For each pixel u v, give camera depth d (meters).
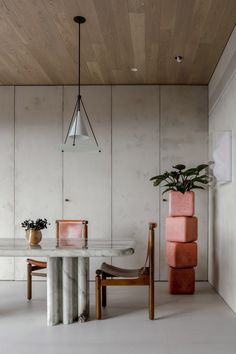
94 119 5.94
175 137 5.88
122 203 5.86
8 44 4.45
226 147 4.38
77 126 3.89
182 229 4.88
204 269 5.76
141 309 4.19
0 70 5.31
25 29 4.07
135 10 3.65
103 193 5.88
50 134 5.94
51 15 3.77
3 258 5.86
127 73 5.42
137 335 3.38
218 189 5.02
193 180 5.08
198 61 4.95
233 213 4.12
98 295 3.84
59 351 3.03
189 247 4.87
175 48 4.54
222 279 4.71
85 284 3.80
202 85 5.90
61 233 4.84
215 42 4.38
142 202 5.84
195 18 3.81
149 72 5.38
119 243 4.00
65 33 4.16
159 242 5.80
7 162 5.94
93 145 3.92
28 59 4.91
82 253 3.46
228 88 4.37
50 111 5.95
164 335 3.38
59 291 3.75
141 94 5.93
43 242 4.12
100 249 3.49
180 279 4.88
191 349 3.06
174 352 3.00
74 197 5.88
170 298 4.68
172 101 5.90
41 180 5.91
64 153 5.92
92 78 5.65
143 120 5.91
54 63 5.04
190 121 5.88
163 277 5.77
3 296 4.81
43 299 4.66
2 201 5.91
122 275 3.98
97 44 4.43
